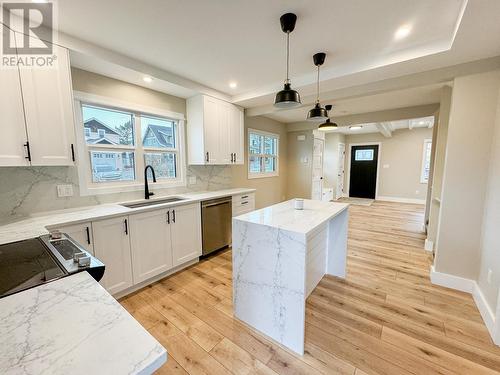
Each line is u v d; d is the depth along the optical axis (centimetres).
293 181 620
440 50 197
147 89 289
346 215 256
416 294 231
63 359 53
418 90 322
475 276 227
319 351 163
